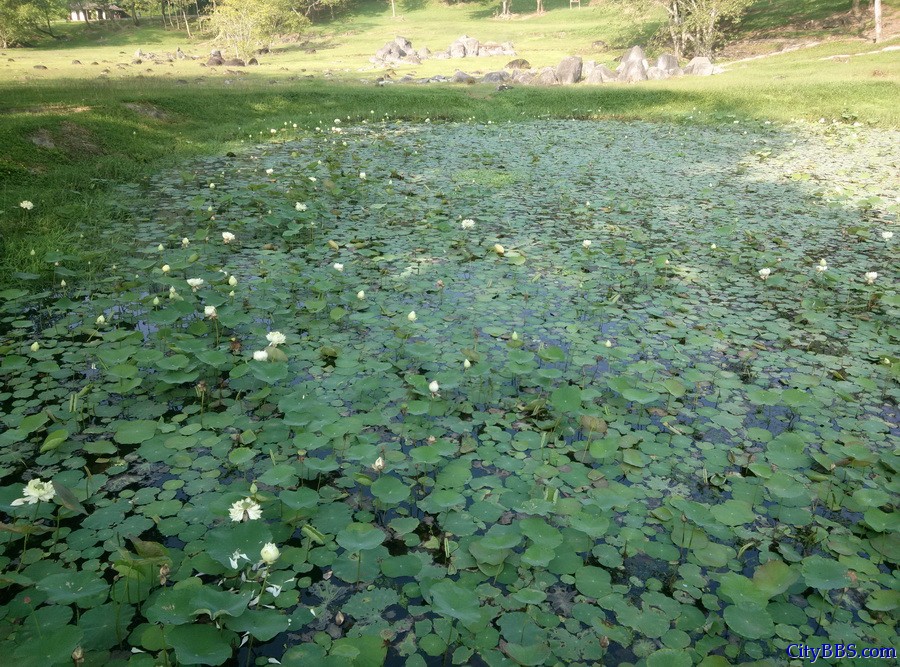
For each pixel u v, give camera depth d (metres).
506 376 4.92
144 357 4.48
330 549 3.11
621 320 5.99
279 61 43.19
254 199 9.11
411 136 15.97
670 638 2.68
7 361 4.61
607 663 2.56
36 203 8.52
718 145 15.35
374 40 54.59
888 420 4.42
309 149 13.87
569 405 4.14
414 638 2.66
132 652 2.46
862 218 9.42
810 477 3.75
